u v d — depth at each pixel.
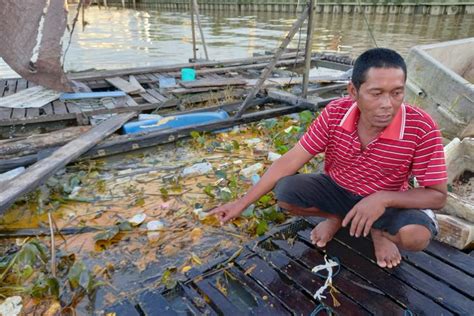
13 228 2.94
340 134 2.10
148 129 4.67
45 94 5.57
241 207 2.32
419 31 14.55
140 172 3.82
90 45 11.94
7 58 5.45
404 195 2.00
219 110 5.27
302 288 2.20
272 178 2.30
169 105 5.60
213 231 2.90
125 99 5.61
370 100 1.81
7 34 5.32
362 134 2.05
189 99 5.80
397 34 13.90
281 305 2.10
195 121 4.99
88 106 5.28
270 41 12.58
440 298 2.09
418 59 4.01
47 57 5.28
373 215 1.97
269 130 4.75
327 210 2.43
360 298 2.11
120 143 4.15
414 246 2.10
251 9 24.30
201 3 27.50
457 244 2.47
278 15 21.39
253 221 2.94
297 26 4.41
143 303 2.10
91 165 3.90
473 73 5.05
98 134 4.27
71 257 2.60
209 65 7.84
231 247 2.72
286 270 2.33
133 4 31.22
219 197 3.34
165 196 3.38
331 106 2.17
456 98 3.63
